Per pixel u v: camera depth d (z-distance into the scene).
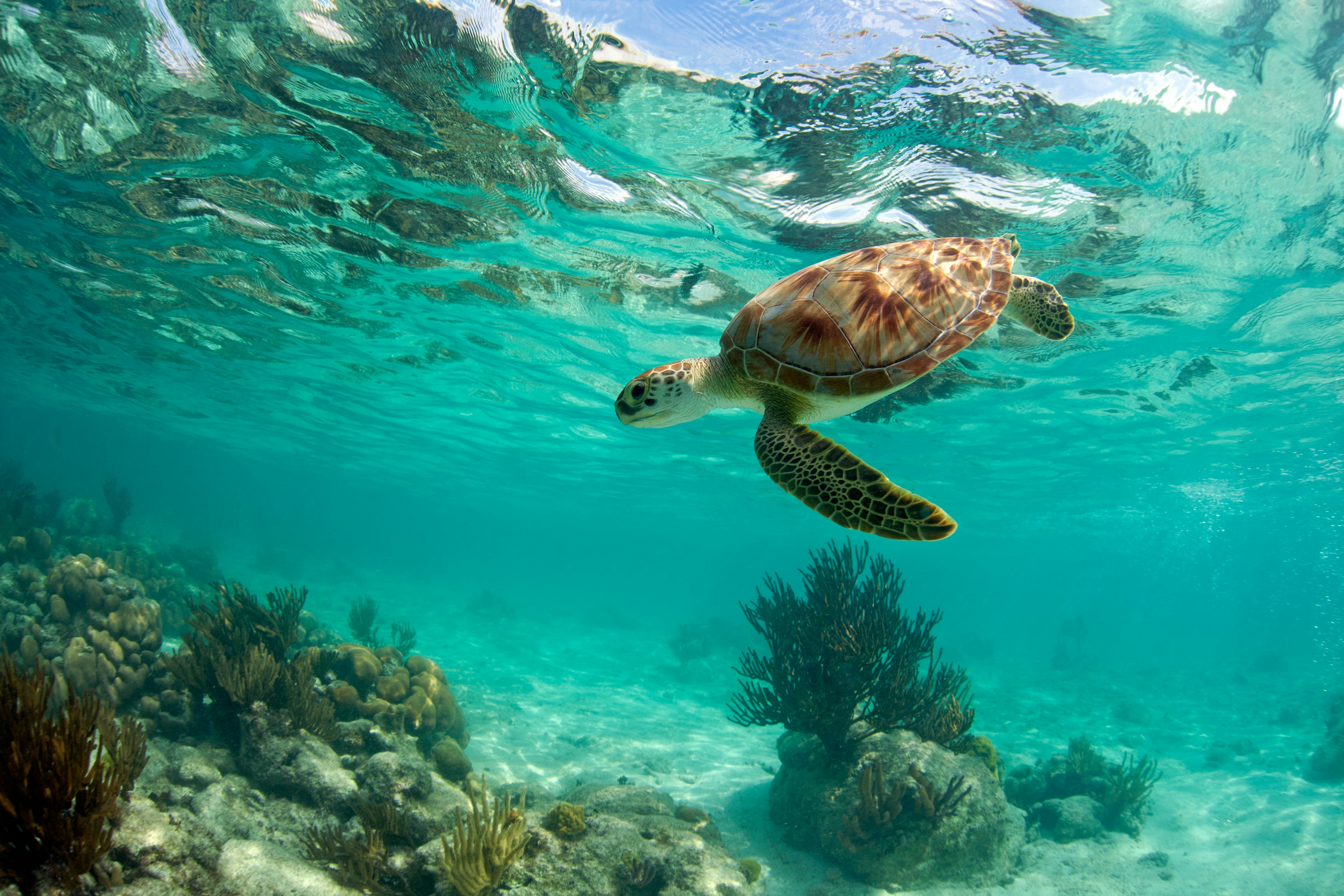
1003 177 1.62
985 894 1.78
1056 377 2.85
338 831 1.32
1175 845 2.21
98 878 0.88
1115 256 1.92
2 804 0.77
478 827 1.23
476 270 2.40
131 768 1.24
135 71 1.58
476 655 4.64
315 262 2.50
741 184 1.70
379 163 1.80
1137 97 1.38
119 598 2.16
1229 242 1.81
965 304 0.88
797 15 1.27
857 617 1.95
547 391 3.81
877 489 0.76
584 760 2.62
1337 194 1.59
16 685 0.81
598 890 1.31
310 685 1.73
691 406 0.95
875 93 1.41
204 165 1.93
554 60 1.40
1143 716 4.36
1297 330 2.34
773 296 0.94
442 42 1.39
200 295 3.08
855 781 1.87
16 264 3.05
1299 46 1.25
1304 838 2.20
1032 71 1.34
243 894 1.04
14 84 1.67
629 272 2.28
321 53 1.45
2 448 23.12
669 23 1.30
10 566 2.28
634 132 1.56
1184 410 3.31
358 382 4.19
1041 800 2.44
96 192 2.17
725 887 1.39
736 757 2.94
